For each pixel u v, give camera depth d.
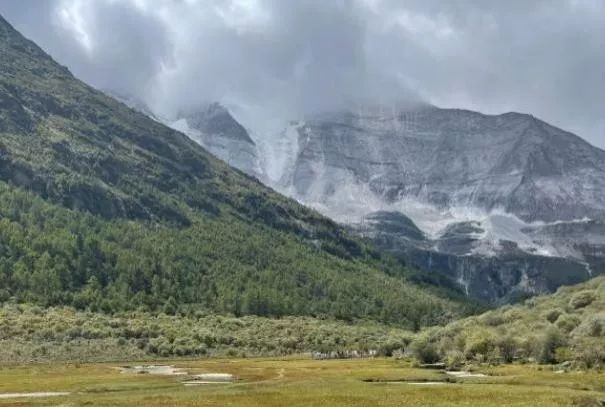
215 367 176.25
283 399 102.25
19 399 107.38
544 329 183.38
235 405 96.75
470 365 168.62
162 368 173.38
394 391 110.19
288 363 191.88
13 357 198.00
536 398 101.31
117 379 142.25
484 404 96.06
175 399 103.12
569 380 127.94
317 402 99.00
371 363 189.62
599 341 162.25
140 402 100.06
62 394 116.06
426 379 138.50
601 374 135.88
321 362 196.00
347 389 115.12
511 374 144.62
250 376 150.62
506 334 191.38
